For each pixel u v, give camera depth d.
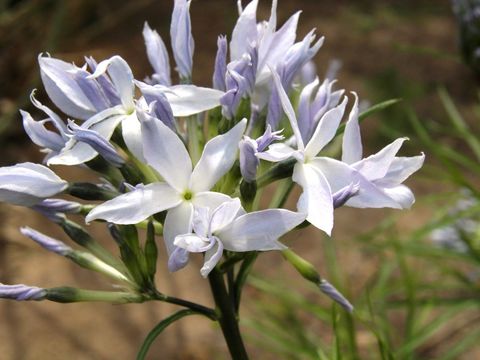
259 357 0.27
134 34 0.49
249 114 0.14
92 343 0.28
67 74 0.14
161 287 0.31
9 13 0.49
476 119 0.41
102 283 0.31
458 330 0.28
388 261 0.23
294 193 0.34
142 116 0.12
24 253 0.33
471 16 0.22
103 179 0.14
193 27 0.50
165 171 0.12
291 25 0.14
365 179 0.13
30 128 0.14
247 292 0.29
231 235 0.12
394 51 0.48
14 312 0.30
